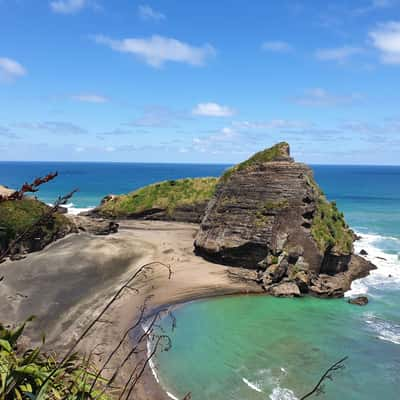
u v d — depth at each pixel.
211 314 34.75
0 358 7.15
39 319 30.66
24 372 6.77
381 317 34.97
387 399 22.31
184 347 27.84
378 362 26.41
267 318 34.28
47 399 6.60
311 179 52.59
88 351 25.88
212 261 49.50
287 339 30.02
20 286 37.97
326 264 45.88
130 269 45.38
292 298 40.06
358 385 23.61
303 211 46.47
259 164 53.16
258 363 26.09
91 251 51.81
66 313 32.22
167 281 42.22
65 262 46.53
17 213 48.00
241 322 33.19
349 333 31.22
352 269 48.19
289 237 45.44
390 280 46.06
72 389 6.89
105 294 37.31
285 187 48.66
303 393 22.66
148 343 27.64
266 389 23.00
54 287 38.19
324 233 46.12
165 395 22.09
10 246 6.78
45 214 7.09
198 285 41.66
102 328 29.75
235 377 24.22
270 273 42.59
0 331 8.20
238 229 47.97
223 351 27.58
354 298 39.81
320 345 28.95
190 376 24.14
